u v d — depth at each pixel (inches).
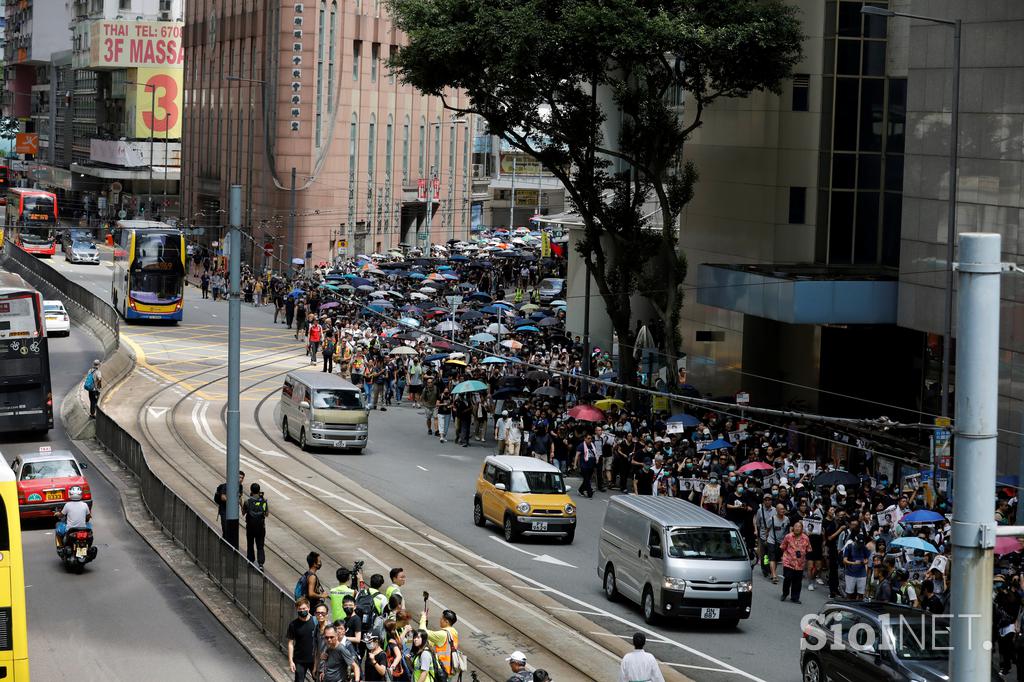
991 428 575.8
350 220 7480.3
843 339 3282.5
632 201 3740.2
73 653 1657.2
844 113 3304.6
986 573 577.3
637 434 2628.0
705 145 3695.9
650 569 1859.0
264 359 4512.8
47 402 3110.2
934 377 2928.2
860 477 2373.3
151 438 3181.6
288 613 1612.9
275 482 2778.1
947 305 2156.7
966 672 577.6
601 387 3479.3
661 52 3097.9
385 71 7746.1
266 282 6151.6
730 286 3302.2
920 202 2854.3
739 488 2249.0
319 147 7165.4
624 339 3380.9
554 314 4790.8
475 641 1750.7
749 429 2800.2
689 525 1857.8
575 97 3250.5
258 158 7317.9
